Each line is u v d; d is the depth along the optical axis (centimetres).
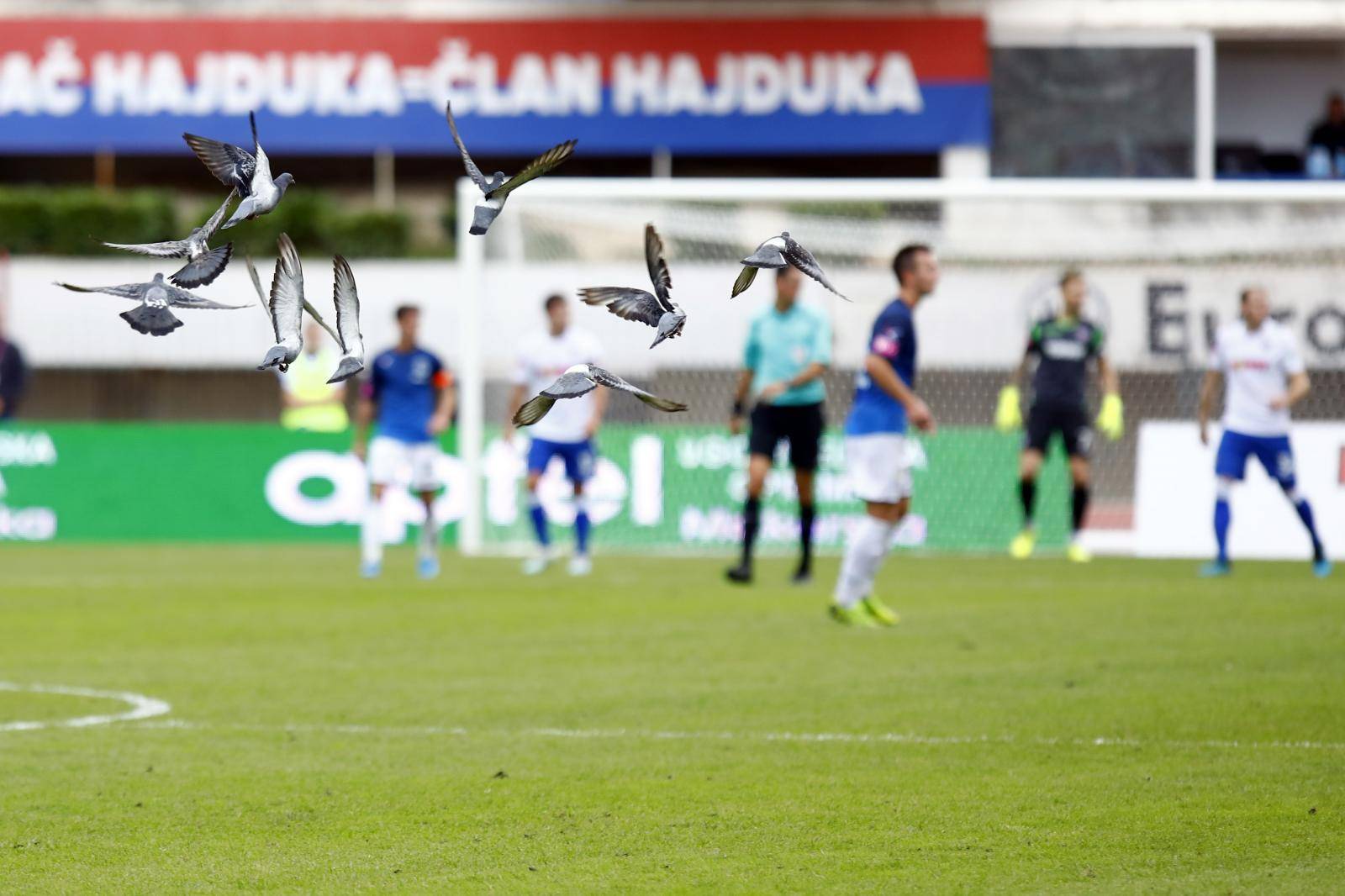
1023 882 1761
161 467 6806
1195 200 5894
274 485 6775
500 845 1956
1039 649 3578
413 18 9219
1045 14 9175
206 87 9275
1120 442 6297
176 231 8938
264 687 3172
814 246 7012
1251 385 5075
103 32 9256
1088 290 6650
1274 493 5881
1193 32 9206
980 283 6725
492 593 4750
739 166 9550
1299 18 9169
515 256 6906
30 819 2106
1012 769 2377
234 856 1912
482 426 6550
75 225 8800
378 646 3706
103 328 8356
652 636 3828
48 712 2908
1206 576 5172
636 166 9419
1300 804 2139
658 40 9138
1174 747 2525
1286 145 9781
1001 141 9250
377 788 2284
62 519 6806
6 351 6700
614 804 2172
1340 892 1706
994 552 6200
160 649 3684
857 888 1742
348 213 9056
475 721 2797
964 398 6719
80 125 9300
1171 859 1858
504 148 9231
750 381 4947
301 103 9256
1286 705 2880
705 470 6288
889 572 5312
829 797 2206
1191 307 6619
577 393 1490
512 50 9188
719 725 2741
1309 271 6569
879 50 9075
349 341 1546
